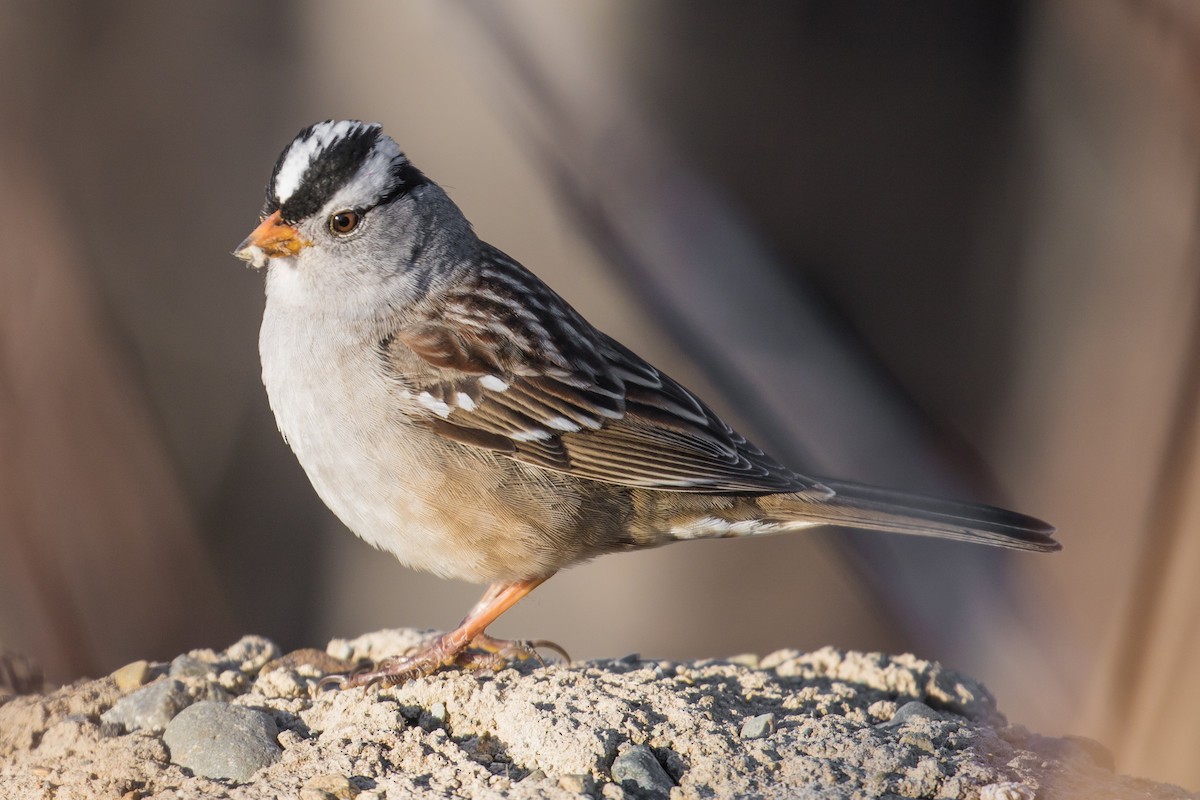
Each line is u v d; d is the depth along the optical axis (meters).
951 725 6.68
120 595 12.20
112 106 14.62
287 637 14.05
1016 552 9.80
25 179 13.21
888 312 13.41
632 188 12.05
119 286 14.45
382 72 14.16
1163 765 6.58
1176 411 7.05
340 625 14.14
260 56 14.69
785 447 11.03
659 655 13.29
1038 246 13.20
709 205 12.17
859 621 13.36
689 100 13.04
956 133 13.41
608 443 8.02
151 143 14.73
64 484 12.27
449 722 6.64
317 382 7.89
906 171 13.43
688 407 8.32
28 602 11.93
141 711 6.78
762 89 13.16
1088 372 11.48
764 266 12.07
